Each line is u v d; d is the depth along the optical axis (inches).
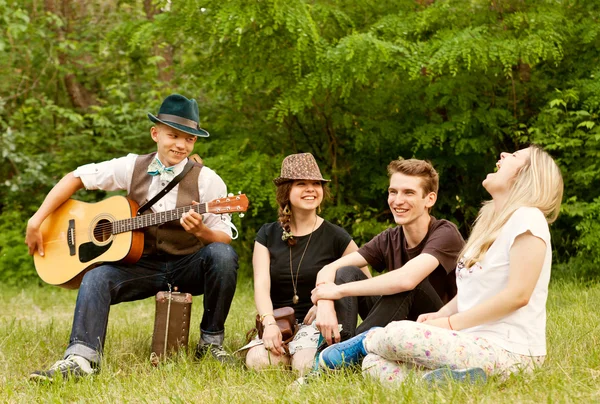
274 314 154.0
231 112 331.9
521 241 117.0
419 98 313.1
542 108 303.0
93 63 422.6
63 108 411.2
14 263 338.6
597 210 276.8
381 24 297.1
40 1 436.1
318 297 140.9
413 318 140.8
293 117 325.4
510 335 119.4
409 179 141.1
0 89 410.3
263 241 164.6
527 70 314.8
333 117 313.0
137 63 420.5
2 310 266.1
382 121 308.3
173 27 302.2
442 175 318.7
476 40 279.6
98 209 169.3
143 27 304.8
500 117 300.2
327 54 280.1
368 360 124.0
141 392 132.3
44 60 413.7
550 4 301.3
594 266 281.4
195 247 168.1
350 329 142.1
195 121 166.1
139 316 242.4
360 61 278.7
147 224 163.2
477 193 320.5
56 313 261.3
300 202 158.9
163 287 167.6
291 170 158.2
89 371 145.8
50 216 175.0
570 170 297.1
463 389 110.6
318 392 118.3
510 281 117.0
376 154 319.9
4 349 175.5
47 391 135.0
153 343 157.0
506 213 120.5
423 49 286.7
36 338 188.1
